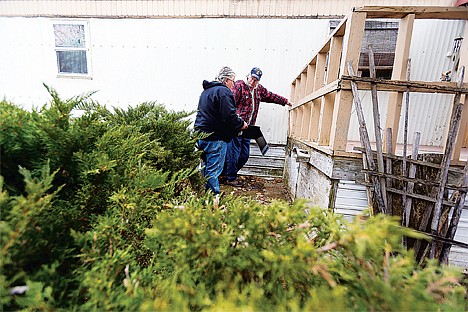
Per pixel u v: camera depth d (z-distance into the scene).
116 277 0.76
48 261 0.77
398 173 1.77
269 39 4.79
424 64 4.12
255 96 4.17
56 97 0.94
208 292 0.66
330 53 2.24
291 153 4.10
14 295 0.66
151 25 5.01
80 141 0.97
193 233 0.73
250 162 5.19
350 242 0.65
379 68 3.88
